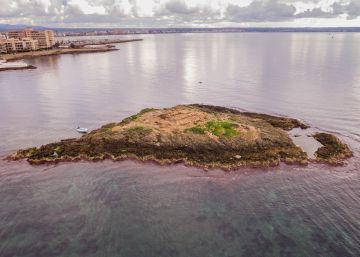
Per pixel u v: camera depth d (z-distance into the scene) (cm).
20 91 9325
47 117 6650
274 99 7875
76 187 3794
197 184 3862
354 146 4878
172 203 3488
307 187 3788
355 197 3584
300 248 2827
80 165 4316
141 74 12581
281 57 17988
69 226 3109
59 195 3625
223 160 4344
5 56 19400
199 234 3008
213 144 4725
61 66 15300
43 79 11506
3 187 3784
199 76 11669
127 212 3328
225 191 3716
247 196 3619
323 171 4141
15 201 3509
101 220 3197
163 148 4684
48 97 8512
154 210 3362
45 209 3366
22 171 4172
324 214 3288
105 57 19775
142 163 4362
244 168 4188
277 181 3919
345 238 2939
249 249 2823
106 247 2847
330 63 14738
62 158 4472
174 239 2945
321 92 8475
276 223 3155
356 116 6331
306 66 13775
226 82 10288
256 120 5788
